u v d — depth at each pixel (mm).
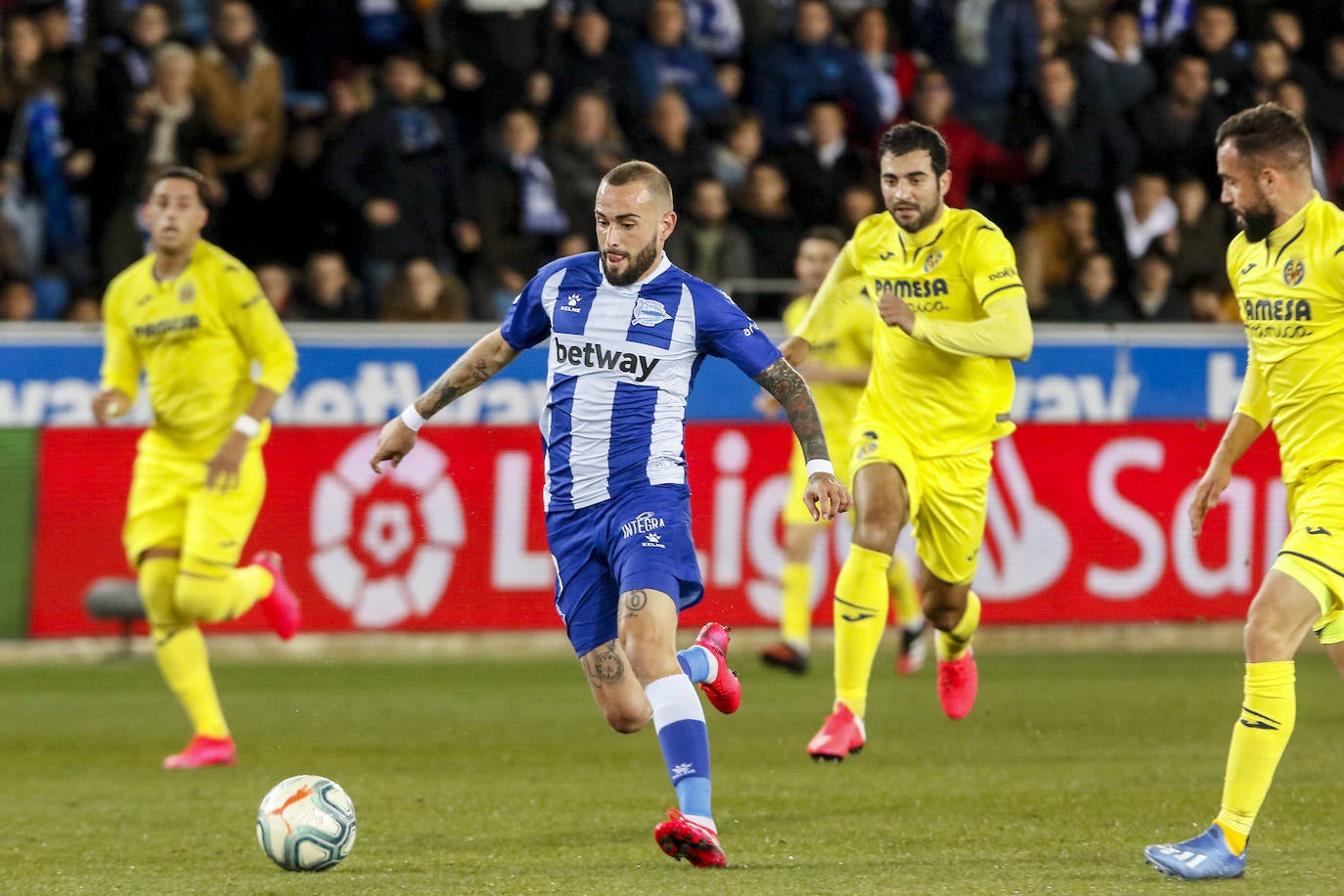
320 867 16625
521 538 39219
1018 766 24969
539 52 47844
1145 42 51500
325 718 31109
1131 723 30016
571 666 38375
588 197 45469
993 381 23672
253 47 45031
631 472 16953
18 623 37625
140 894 15680
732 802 21516
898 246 23688
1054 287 46500
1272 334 17406
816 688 35000
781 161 46875
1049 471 40312
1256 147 17125
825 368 32844
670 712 15992
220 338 25625
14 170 44594
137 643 40250
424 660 39031
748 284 43688
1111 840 18484
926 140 22828
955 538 24031
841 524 40312
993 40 49000
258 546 38125
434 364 38688
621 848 18141
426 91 46250
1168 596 40781
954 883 15672
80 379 37688
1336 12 52906
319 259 43031
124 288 25922
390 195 44250
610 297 17062
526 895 15195
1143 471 40656
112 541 38062
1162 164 49219
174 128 44312
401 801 21953
